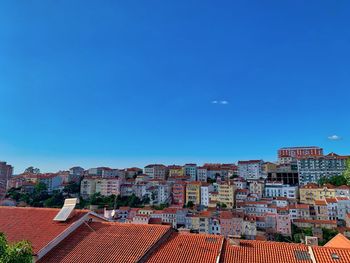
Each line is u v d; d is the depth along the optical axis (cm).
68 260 2459
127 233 2869
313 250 2405
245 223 11225
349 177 8194
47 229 2911
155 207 15138
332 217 12850
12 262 1484
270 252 2445
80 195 18475
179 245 2634
